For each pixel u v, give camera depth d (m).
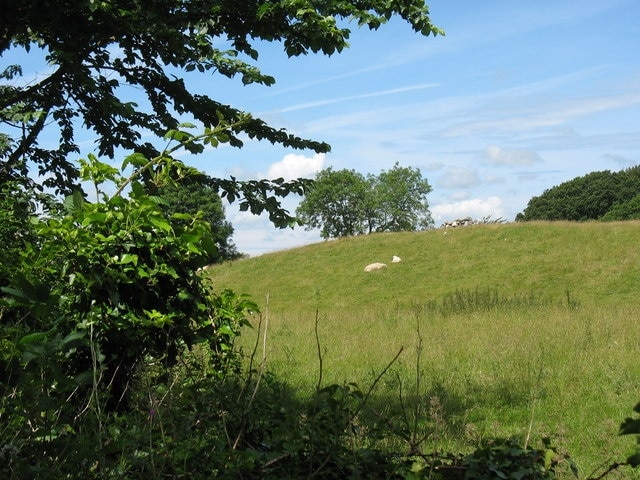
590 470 5.86
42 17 8.42
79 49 9.04
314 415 3.83
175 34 8.83
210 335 5.50
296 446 3.67
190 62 9.53
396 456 3.88
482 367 11.27
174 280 5.13
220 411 4.06
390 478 3.71
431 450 6.14
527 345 13.15
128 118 9.84
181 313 5.12
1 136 9.77
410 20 8.91
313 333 17.61
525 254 41.00
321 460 3.73
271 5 8.51
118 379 4.87
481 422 7.79
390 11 8.87
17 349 3.77
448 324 19.31
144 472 3.52
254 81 9.59
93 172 5.26
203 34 9.36
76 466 3.44
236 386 4.58
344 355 13.03
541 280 37.06
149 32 8.91
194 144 8.85
